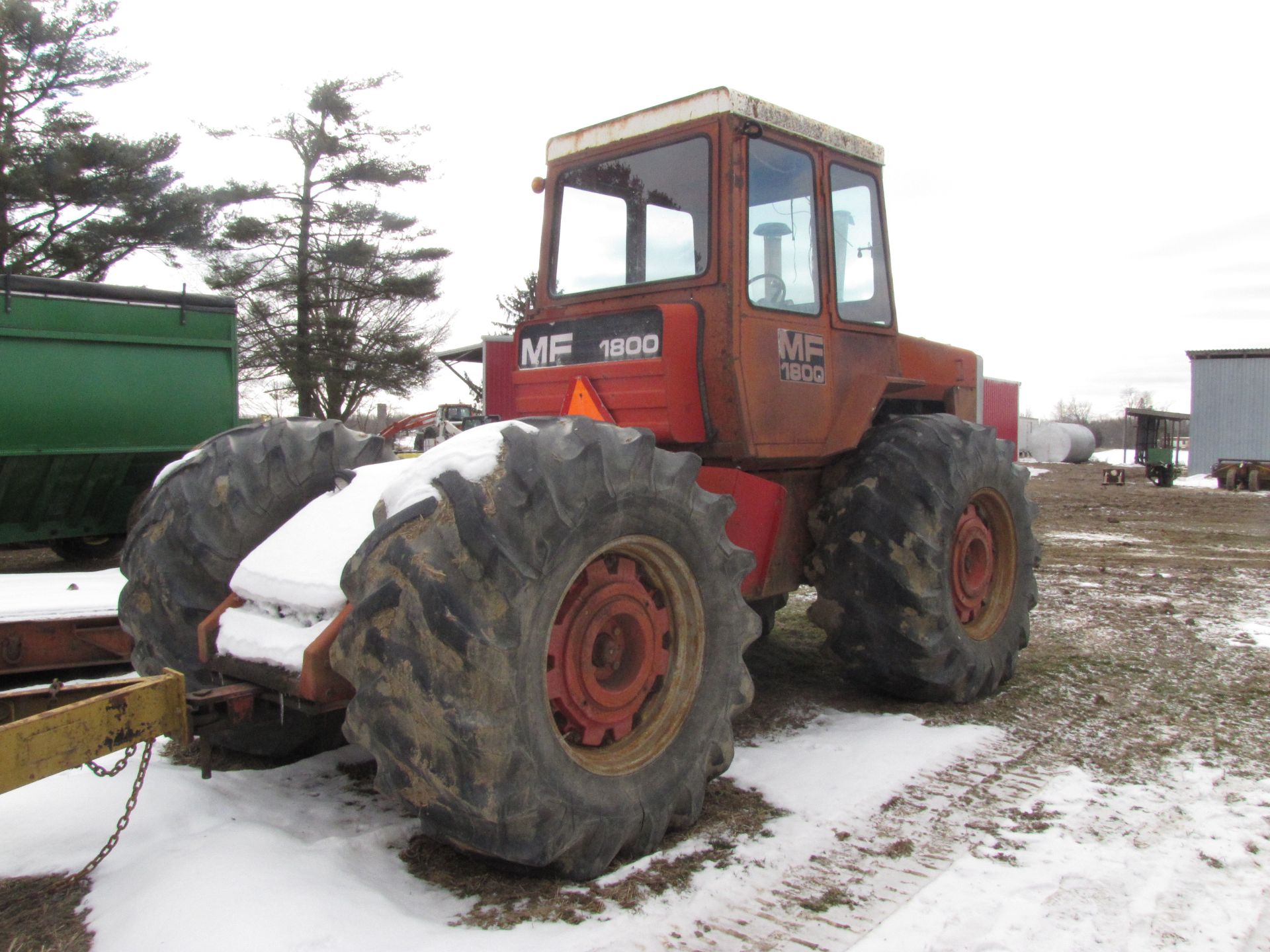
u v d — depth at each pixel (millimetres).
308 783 3375
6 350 7367
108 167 19797
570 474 2643
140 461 8219
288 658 2744
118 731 2447
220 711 2744
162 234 20594
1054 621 6492
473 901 2582
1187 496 21125
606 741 2896
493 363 9164
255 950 2205
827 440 4223
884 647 4211
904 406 5176
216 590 3350
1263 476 23312
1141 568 9305
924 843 3006
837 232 4371
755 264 3859
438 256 25156
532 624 2516
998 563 4867
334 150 23969
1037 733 4090
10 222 19141
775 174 3977
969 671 4387
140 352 8070
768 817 3184
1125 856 2920
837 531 4262
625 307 4008
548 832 2537
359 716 2498
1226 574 8867
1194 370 30391
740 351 3703
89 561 8953
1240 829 3111
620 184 4082
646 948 2375
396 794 2535
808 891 2688
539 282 4391
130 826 2930
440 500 2537
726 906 2598
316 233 24484
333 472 3691
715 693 3098
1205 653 5523
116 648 4602
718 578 3113
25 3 19250
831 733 4066
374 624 2471
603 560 2887
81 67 20109
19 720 2471
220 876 2463
